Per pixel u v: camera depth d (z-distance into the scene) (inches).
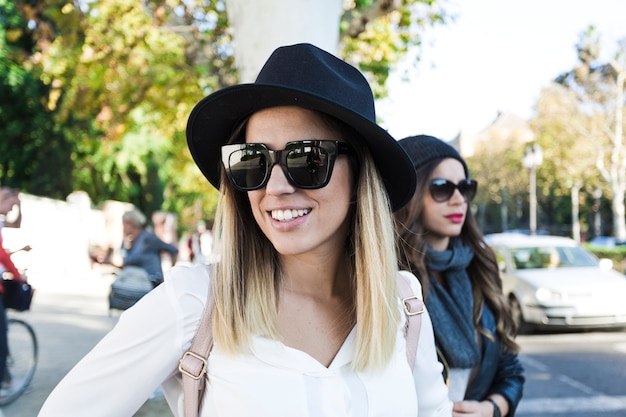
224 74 290.2
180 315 50.6
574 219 1610.5
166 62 350.3
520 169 1829.5
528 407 227.5
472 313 88.5
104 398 50.0
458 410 82.0
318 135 54.4
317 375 51.2
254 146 53.6
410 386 56.6
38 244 671.1
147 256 266.2
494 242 412.8
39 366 253.8
